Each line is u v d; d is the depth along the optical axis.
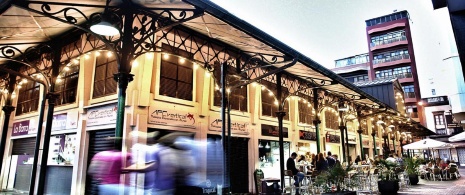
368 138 26.94
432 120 44.94
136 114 8.85
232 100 12.60
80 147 10.12
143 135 8.84
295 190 11.07
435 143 19.91
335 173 10.16
